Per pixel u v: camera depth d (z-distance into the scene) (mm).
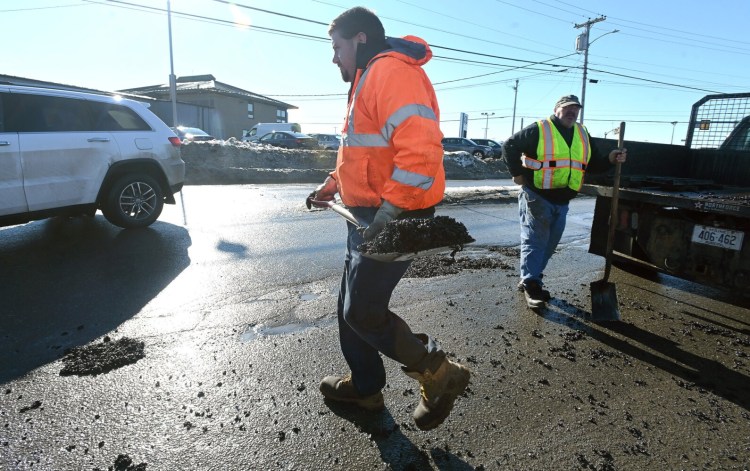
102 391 2479
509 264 5262
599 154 4156
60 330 3186
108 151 5695
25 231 5949
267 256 5172
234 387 2557
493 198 10195
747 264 3502
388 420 2314
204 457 2010
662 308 4059
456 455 2086
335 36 1878
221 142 17672
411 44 1771
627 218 4367
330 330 3320
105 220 6691
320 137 29750
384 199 1663
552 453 2119
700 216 3791
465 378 2016
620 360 3062
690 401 2604
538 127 3801
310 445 2115
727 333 3555
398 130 1632
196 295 3924
